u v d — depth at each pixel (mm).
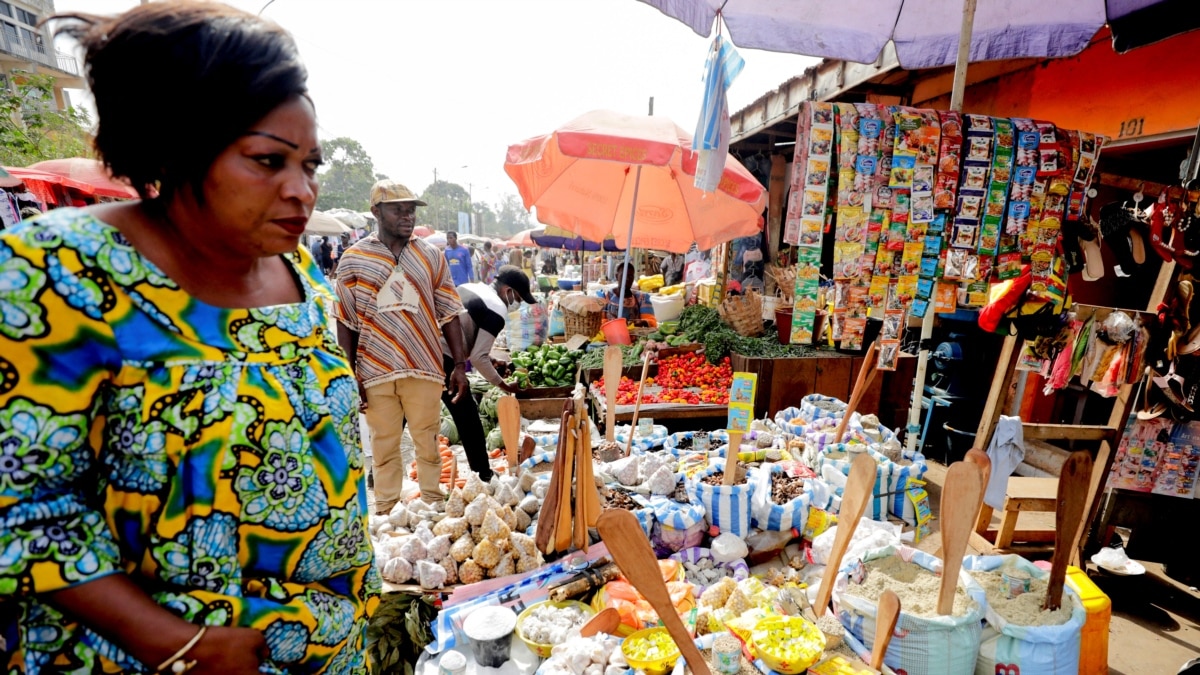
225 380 718
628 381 4652
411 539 2195
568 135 2957
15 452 605
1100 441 2551
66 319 624
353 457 915
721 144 2473
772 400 4445
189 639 711
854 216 2467
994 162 2482
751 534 2494
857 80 4160
